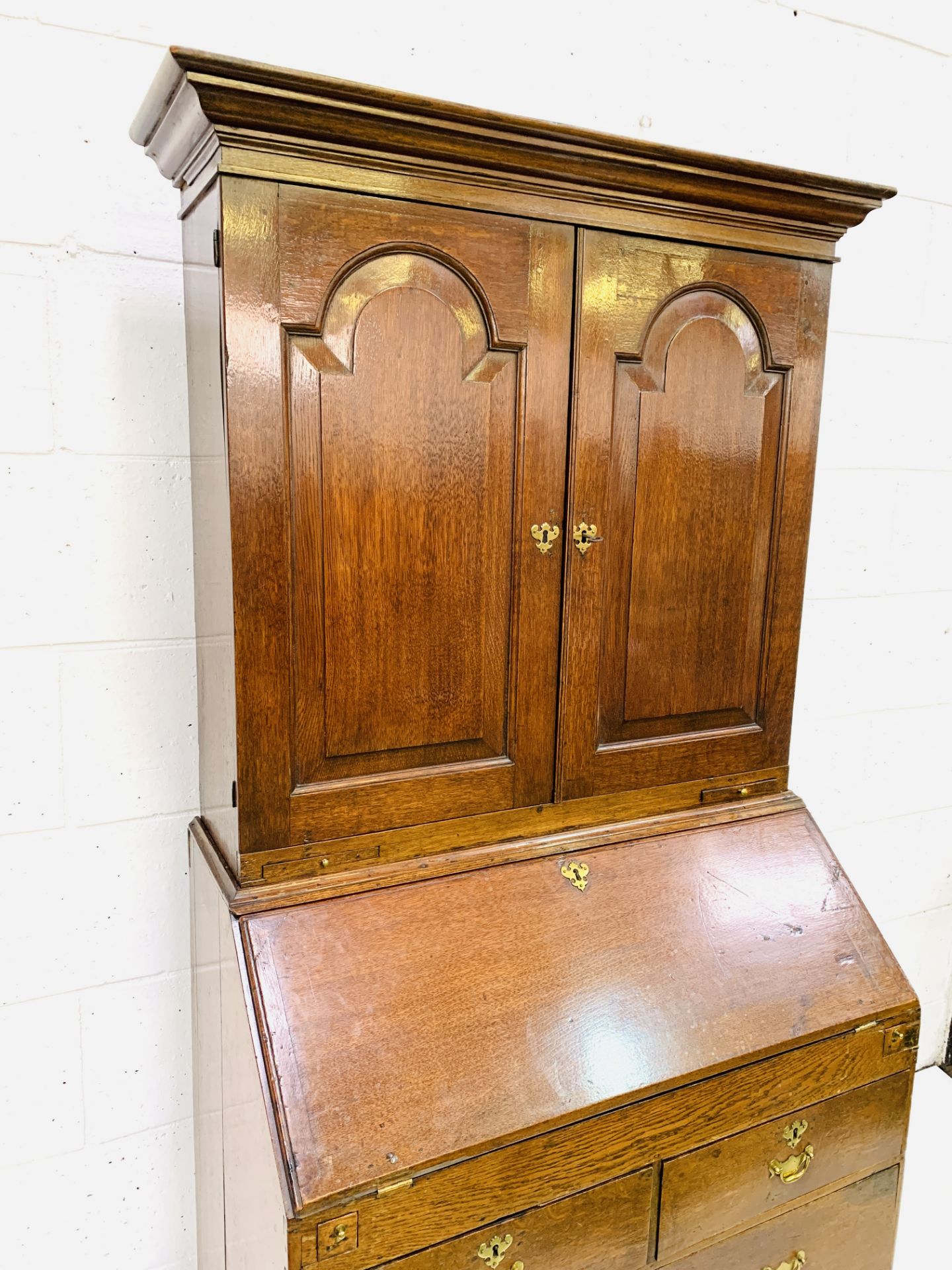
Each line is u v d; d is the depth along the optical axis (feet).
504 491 3.24
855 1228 3.88
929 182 5.50
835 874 3.96
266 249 2.73
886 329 5.51
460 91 4.23
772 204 3.42
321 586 3.00
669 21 4.66
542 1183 2.95
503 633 3.34
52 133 3.49
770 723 4.03
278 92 2.53
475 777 3.38
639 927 3.43
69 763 3.87
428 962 3.07
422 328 3.00
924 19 5.31
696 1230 3.38
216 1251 3.85
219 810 3.45
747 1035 3.33
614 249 3.24
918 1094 6.45
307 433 2.89
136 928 4.10
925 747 6.33
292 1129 2.64
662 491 3.54
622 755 3.67
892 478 5.74
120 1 3.51
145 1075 4.21
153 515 3.87
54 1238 4.15
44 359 3.59
